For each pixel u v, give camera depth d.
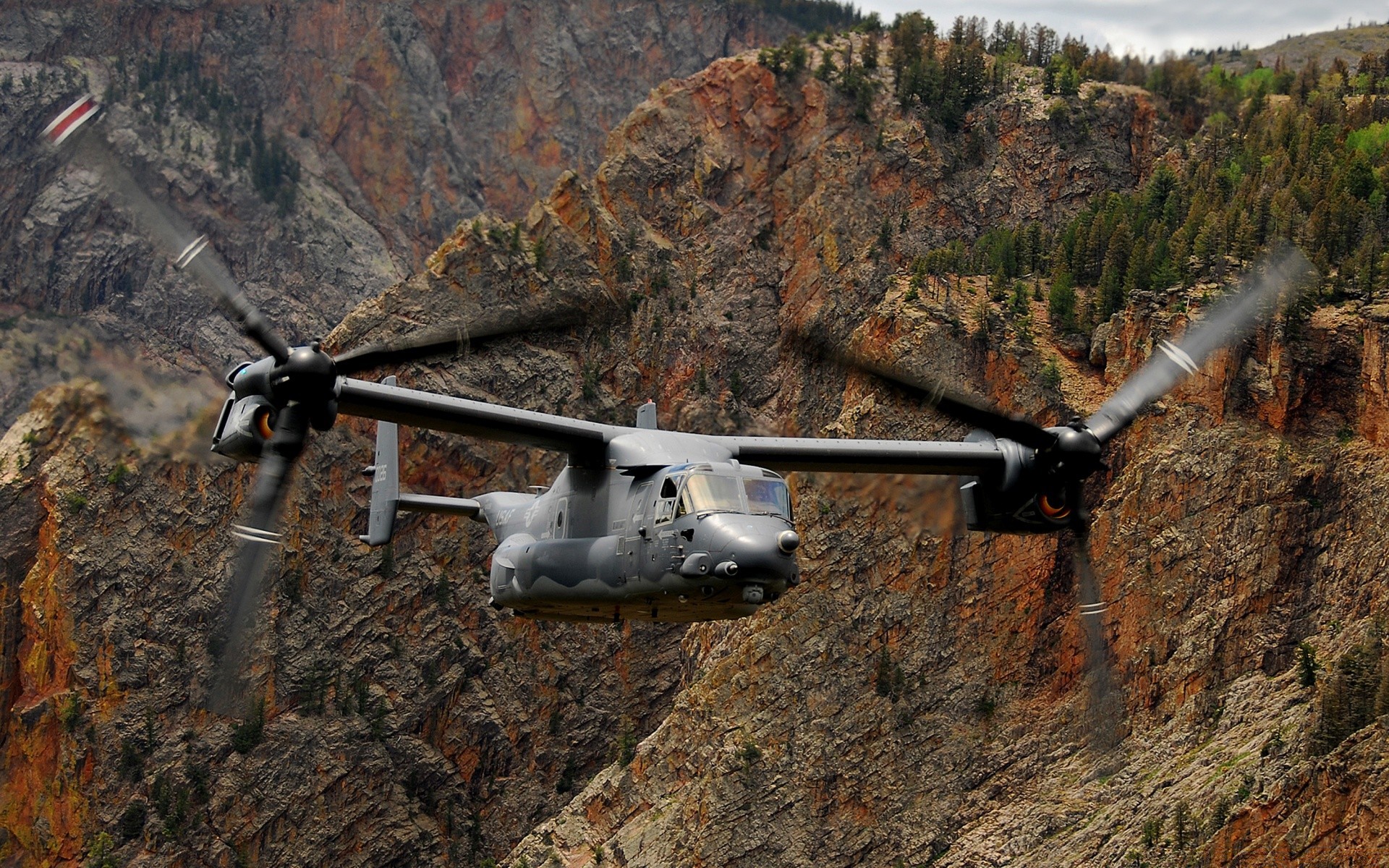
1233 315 64.25
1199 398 133.50
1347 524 123.44
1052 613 136.38
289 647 184.25
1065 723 130.88
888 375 58.72
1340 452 126.62
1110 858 112.12
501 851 179.62
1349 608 119.88
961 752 133.88
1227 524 127.69
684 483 57.97
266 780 179.75
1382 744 98.75
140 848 178.75
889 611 141.88
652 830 141.62
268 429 57.81
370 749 181.62
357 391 58.19
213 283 57.22
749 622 147.12
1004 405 146.88
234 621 54.84
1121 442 138.00
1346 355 129.38
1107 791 122.12
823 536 146.25
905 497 67.81
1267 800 102.25
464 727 184.50
